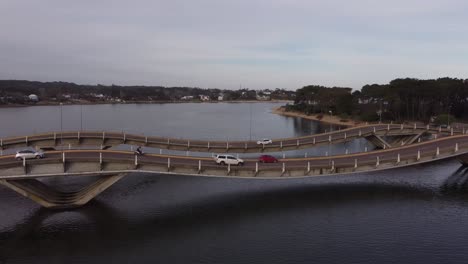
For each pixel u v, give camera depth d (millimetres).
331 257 49000
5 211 63219
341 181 83125
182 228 57906
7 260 47719
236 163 74000
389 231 56594
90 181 79625
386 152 87750
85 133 105312
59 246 51562
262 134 174500
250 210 65562
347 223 59656
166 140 107062
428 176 87375
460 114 195500
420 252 50125
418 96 190875
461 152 80500
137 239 54000
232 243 52969
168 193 74625
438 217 61969
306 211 64938
